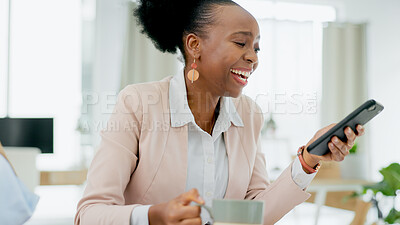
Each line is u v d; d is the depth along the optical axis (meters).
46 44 5.07
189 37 1.16
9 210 0.91
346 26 5.78
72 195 5.00
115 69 5.12
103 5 5.12
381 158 5.79
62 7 5.10
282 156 5.35
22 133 4.54
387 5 5.99
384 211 4.01
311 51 5.69
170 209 0.78
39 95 5.03
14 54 5.01
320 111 5.63
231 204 0.67
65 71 5.08
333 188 2.91
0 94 4.97
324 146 0.98
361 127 0.94
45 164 4.84
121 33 5.13
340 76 5.73
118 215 0.91
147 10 1.23
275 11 5.65
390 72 5.93
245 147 1.25
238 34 1.11
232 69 1.13
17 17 5.02
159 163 1.14
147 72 5.12
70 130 4.98
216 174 1.20
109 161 1.09
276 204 1.10
